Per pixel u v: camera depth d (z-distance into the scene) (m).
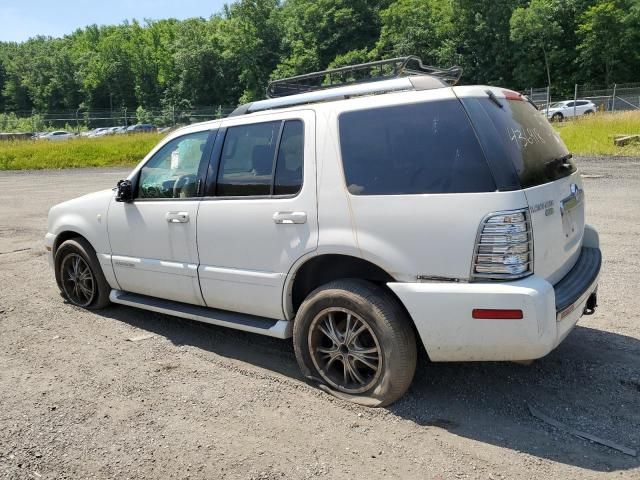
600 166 15.05
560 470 2.75
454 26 66.25
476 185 3.01
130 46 99.19
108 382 3.88
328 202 3.49
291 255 3.67
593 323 4.61
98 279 5.24
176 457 2.97
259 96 83.00
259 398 3.59
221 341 4.61
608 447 2.92
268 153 3.88
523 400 3.44
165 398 3.63
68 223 5.33
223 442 3.10
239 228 3.95
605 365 3.85
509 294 2.88
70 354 4.41
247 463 2.89
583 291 3.28
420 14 68.12
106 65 99.06
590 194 10.87
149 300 4.88
